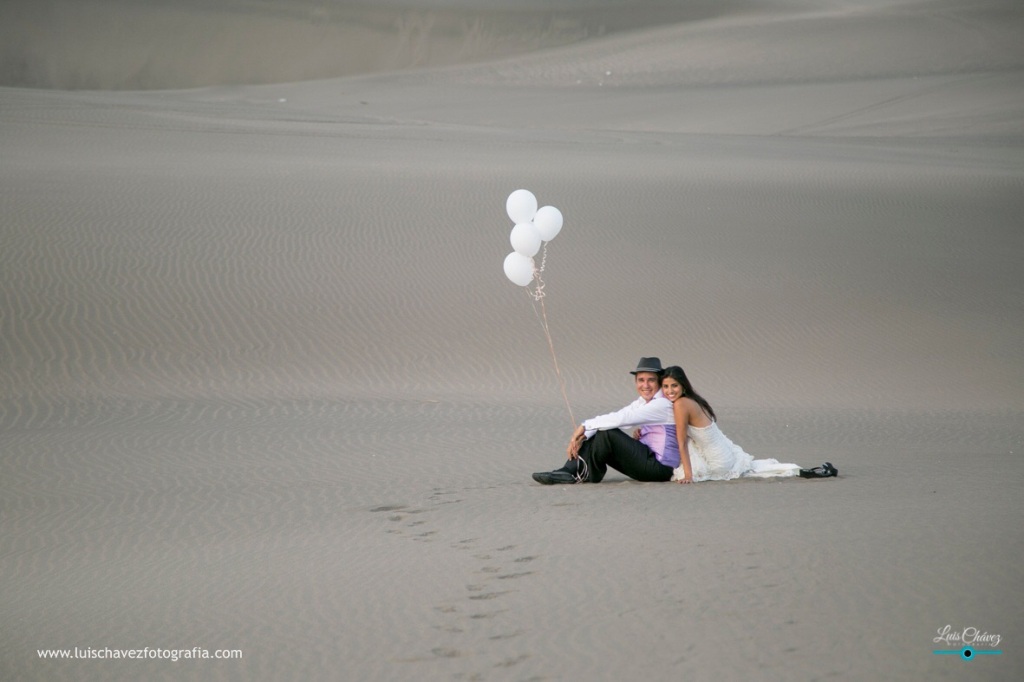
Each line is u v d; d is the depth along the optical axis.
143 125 67.62
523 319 34.78
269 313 34.31
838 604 9.09
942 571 9.75
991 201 49.56
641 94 120.38
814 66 130.12
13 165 49.47
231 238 40.47
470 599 10.03
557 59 145.75
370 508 15.09
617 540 11.63
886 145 74.94
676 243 42.31
